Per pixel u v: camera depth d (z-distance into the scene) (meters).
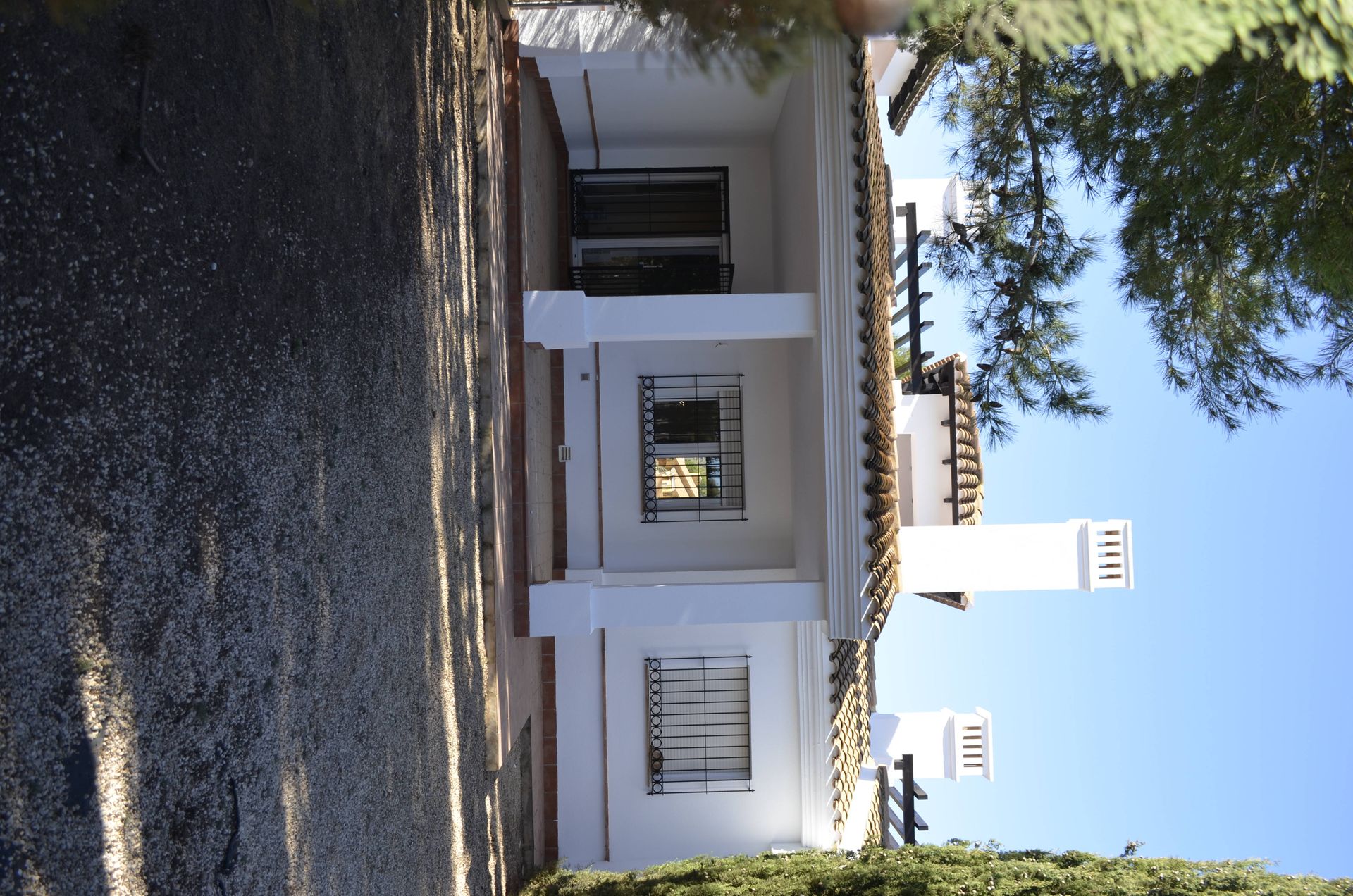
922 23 1.93
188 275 2.54
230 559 2.73
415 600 4.60
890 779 8.70
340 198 3.68
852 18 1.90
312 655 3.30
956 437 8.58
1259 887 5.32
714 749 8.90
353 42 3.85
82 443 2.10
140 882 2.26
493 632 6.07
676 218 9.52
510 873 6.94
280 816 2.99
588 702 8.85
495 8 6.57
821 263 6.52
